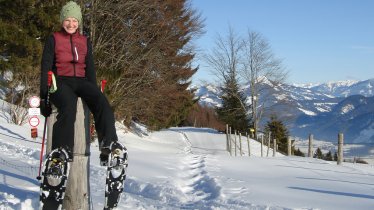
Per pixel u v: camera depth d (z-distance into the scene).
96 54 25.38
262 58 49.19
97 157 14.94
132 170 12.34
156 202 8.08
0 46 23.39
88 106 4.11
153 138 35.38
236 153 28.64
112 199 3.79
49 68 4.09
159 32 28.92
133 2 26.44
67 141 3.77
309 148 20.84
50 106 4.10
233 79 50.06
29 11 23.25
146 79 28.95
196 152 28.25
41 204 3.62
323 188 10.52
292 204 8.57
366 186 11.07
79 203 4.48
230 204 8.52
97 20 26.66
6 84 24.73
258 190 10.00
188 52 33.59
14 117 24.38
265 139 42.53
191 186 11.09
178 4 30.61
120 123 32.31
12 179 8.66
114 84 26.27
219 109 52.88
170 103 35.06
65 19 4.23
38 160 12.91
